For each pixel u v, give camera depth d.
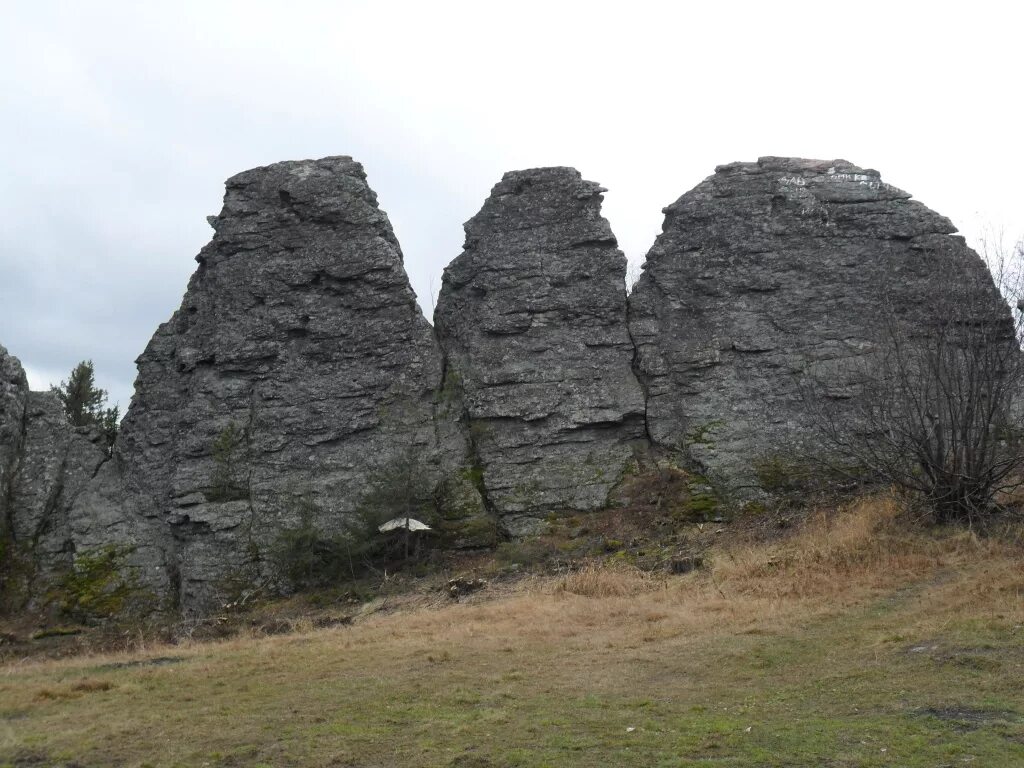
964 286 25.66
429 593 24.47
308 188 31.86
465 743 10.95
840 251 30.59
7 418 30.67
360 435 29.95
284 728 12.06
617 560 24.81
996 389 22.52
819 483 27.59
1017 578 16.94
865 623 15.95
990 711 10.82
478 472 29.45
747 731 10.71
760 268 30.67
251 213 32.00
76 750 11.69
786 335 29.98
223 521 28.75
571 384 30.20
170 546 29.55
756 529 25.47
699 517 27.30
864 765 9.38
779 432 28.81
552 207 31.88
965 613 15.44
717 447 28.83
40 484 30.45
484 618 19.92
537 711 12.26
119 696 14.91
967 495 21.86
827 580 19.61
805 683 12.84
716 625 17.20
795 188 31.39
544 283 31.14
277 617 25.50
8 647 25.92
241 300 31.17
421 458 29.36
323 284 31.20
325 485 29.20
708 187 31.91
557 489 28.91
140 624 27.52
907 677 12.48
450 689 13.78
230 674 15.98
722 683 13.36
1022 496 23.16
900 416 23.53
